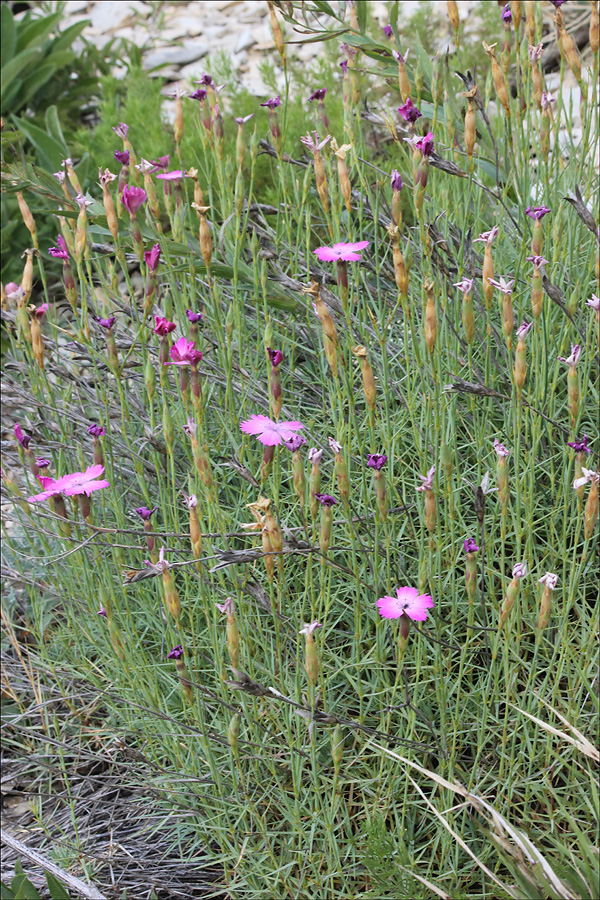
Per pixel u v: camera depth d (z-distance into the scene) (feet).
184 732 2.76
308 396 3.03
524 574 2.42
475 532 2.76
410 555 2.80
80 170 4.52
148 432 2.74
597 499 2.43
